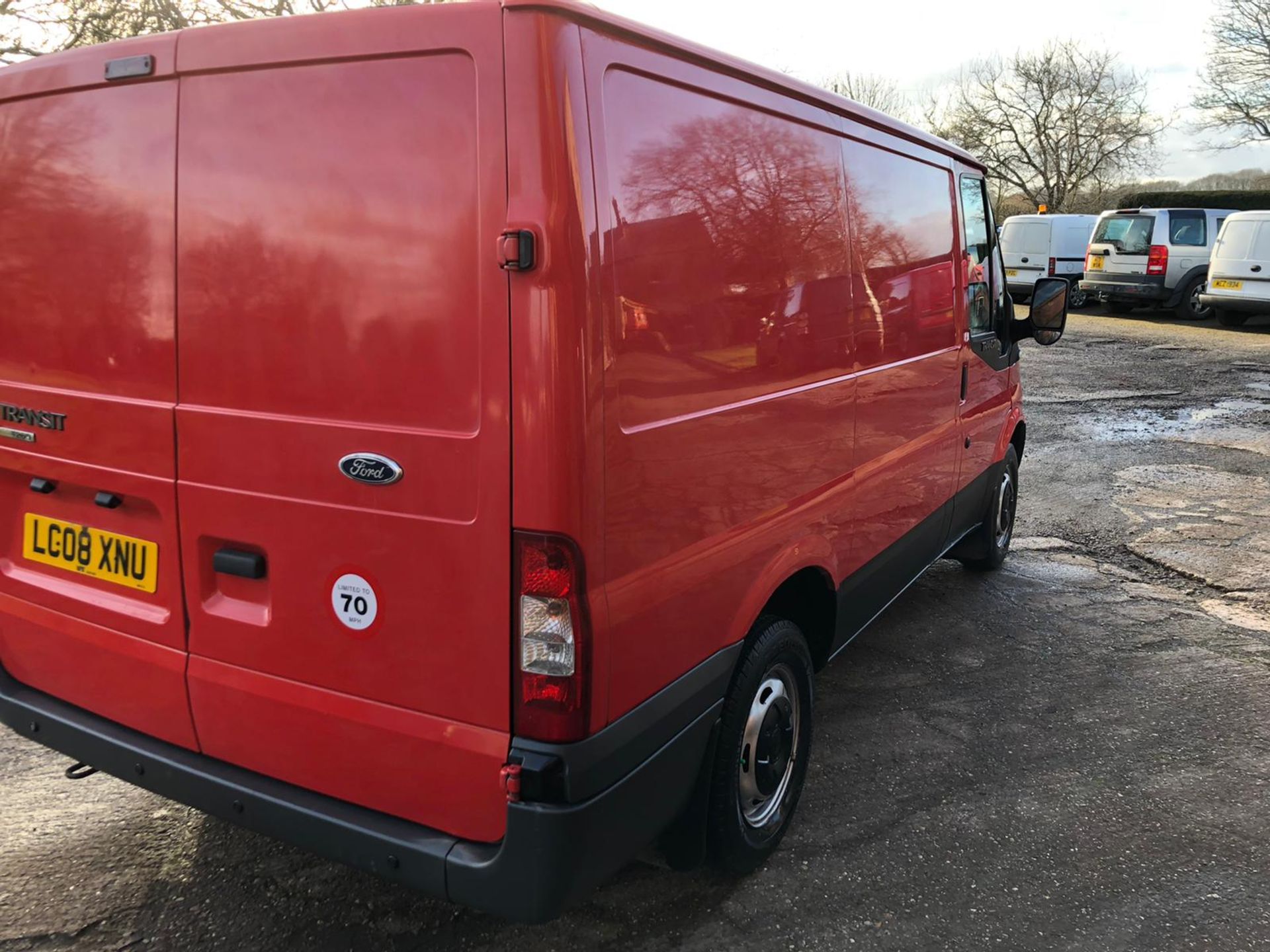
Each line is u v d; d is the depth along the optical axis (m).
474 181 1.81
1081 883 2.79
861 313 3.02
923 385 3.66
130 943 2.48
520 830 1.94
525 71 1.75
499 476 1.86
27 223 2.40
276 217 2.03
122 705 2.52
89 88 2.24
